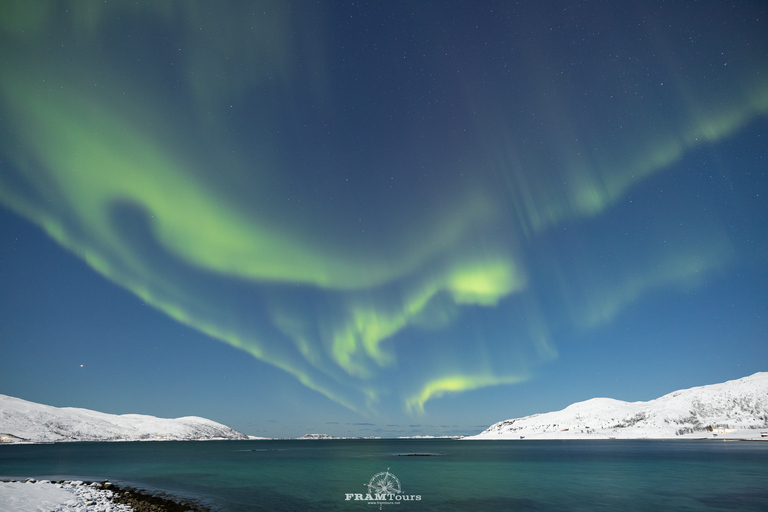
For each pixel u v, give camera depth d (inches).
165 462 4576.8
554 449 6451.8
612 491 2091.5
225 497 1929.1
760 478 2532.0
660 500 1812.3
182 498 1870.1
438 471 3307.1
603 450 5718.5
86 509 1401.3
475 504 1747.0
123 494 1916.8
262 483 2534.5
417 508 1658.5
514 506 1699.1
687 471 2942.9
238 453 7180.1
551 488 2234.3
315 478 2832.2
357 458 5457.7
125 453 6766.7
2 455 5679.1
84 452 6934.1
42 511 1274.6
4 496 1443.2
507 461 4286.4
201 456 5999.0
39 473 3129.9
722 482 2367.1
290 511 1578.5
